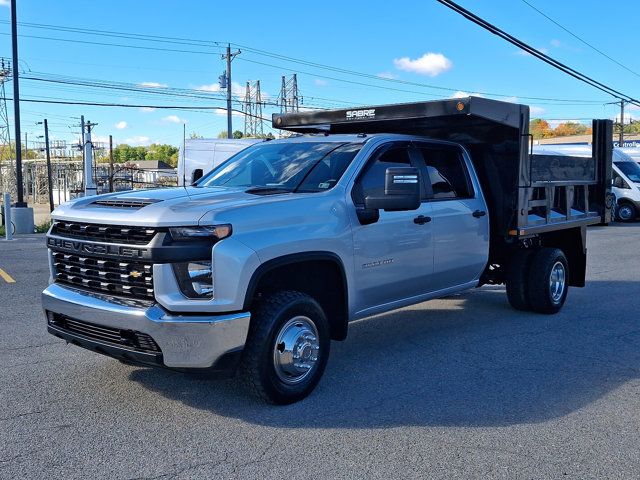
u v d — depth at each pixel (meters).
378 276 5.68
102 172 61.50
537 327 7.48
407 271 6.01
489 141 7.13
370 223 5.51
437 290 6.64
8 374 5.54
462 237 6.70
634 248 15.69
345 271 5.29
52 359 5.98
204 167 19.73
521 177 7.09
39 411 4.71
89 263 4.73
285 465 3.89
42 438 4.25
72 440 4.22
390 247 5.75
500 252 7.82
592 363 6.04
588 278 11.14
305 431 4.39
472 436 4.32
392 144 6.08
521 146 7.02
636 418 4.67
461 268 6.79
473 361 6.09
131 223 4.42
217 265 4.31
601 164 8.98
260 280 4.88
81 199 5.23
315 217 5.02
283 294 4.82
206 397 5.01
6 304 8.53
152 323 4.25
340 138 6.15
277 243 4.63
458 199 6.75
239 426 4.46
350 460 3.96
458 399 5.04
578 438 4.31
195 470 3.81
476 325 7.58
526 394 5.16
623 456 4.04
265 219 4.64
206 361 4.32
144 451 4.07
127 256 4.43
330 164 5.67
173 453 4.04
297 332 4.85
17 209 21.66
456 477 3.74
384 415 4.69
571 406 4.90
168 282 4.30
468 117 6.67
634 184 24.22
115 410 4.74
